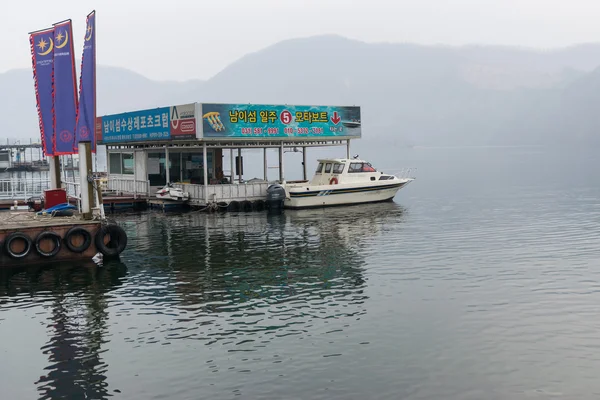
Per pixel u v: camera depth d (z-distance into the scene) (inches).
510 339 539.2
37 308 660.7
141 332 575.2
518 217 1342.3
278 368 484.1
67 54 990.4
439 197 1855.3
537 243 997.8
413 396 434.6
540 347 519.8
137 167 1702.8
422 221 1289.4
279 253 943.7
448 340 538.6
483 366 482.6
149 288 736.3
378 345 528.7
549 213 1408.7
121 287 743.1
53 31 1048.8
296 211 1494.8
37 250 860.0
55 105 1006.4
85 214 931.3
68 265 863.7
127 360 507.8
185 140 1503.4
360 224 1251.8
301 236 1103.0
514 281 739.4
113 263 879.7
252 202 1526.8
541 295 674.8
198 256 927.7
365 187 1614.2
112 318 620.4
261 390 447.2
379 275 783.1
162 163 1691.7
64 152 1023.0
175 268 844.6
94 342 551.8
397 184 1668.3
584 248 944.9
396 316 606.9
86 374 482.6
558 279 746.2
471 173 3346.5
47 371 489.7
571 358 495.2
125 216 1437.0
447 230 1155.9
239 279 773.9
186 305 660.7
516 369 476.4
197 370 483.8
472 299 663.8
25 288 743.1
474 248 959.0
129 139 1717.5
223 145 1571.1
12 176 3715.6
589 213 1392.7
